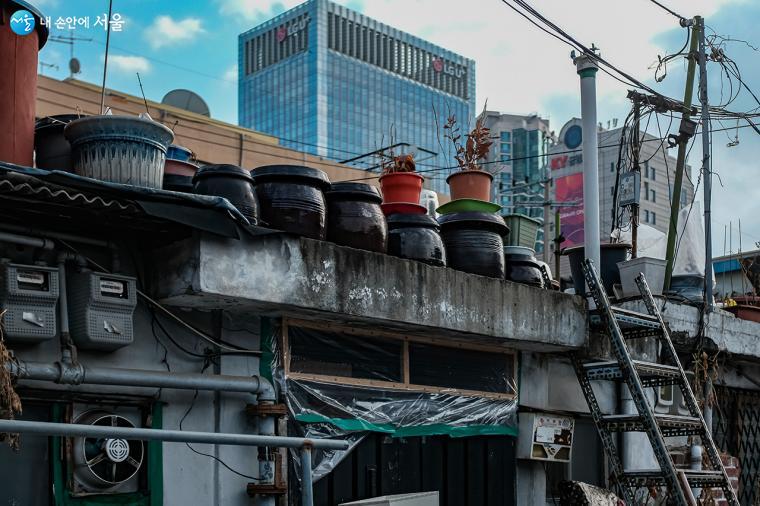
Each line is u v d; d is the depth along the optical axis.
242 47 140.88
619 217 13.64
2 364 5.66
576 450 11.12
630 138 13.70
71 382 6.27
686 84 13.62
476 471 9.55
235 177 7.12
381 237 8.10
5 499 6.16
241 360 7.59
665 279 12.71
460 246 9.16
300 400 7.86
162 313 7.13
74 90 21.88
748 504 13.51
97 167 6.61
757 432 13.89
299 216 7.45
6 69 6.69
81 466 6.45
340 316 7.71
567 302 9.77
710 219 12.88
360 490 8.31
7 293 6.06
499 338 9.02
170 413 7.05
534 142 76.62
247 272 6.90
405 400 8.77
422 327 8.30
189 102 22.23
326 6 128.50
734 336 12.57
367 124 128.75
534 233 12.51
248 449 7.52
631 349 10.90
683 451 12.11
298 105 129.00
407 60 134.62
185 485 7.07
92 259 6.80
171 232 6.79
